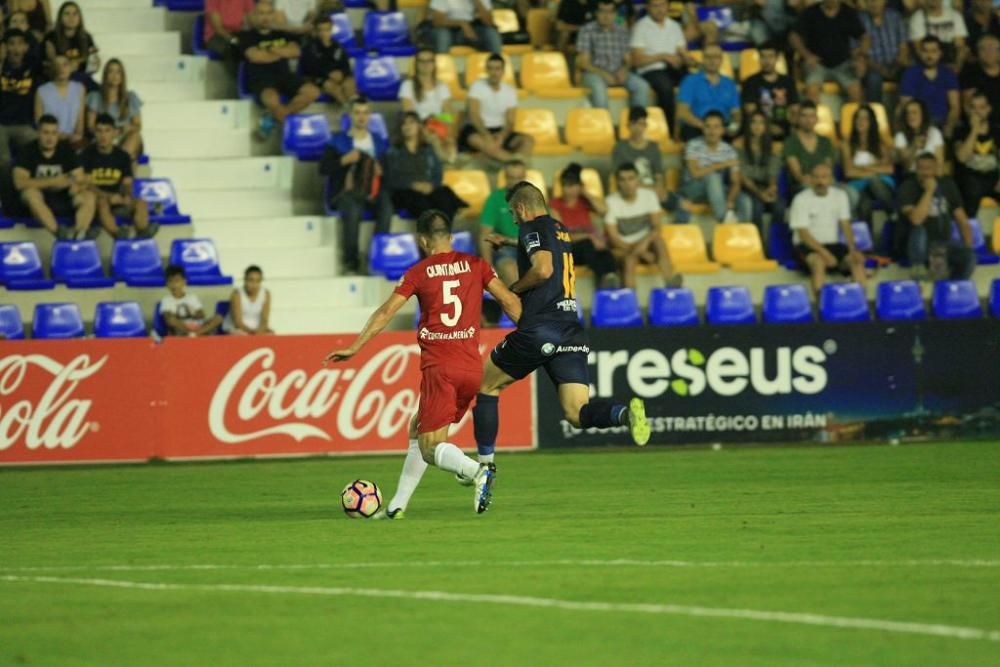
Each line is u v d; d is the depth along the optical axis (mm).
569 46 80125
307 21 76688
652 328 62375
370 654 20656
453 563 29094
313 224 70438
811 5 78562
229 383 60281
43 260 68625
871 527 34781
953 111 77188
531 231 37406
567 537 33250
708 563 28703
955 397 64125
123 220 68812
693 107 74938
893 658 19859
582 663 19797
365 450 60781
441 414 35438
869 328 63625
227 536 34781
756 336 62969
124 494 47438
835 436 63438
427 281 35250
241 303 64062
